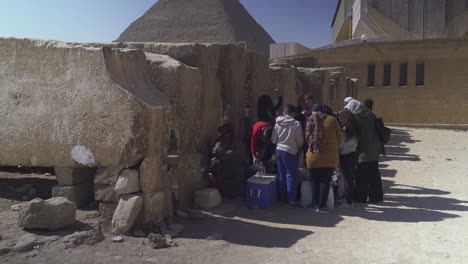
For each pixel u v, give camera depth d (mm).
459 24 31234
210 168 6121
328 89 12469
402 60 26609
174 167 5234
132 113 4340
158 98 4777
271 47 30500
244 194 6312
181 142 5336
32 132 4750
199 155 5738
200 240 4242
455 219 5227
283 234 4543
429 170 9281
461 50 25469
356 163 6281
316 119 5555
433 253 3953
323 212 5547
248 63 7840
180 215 5023
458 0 31219
